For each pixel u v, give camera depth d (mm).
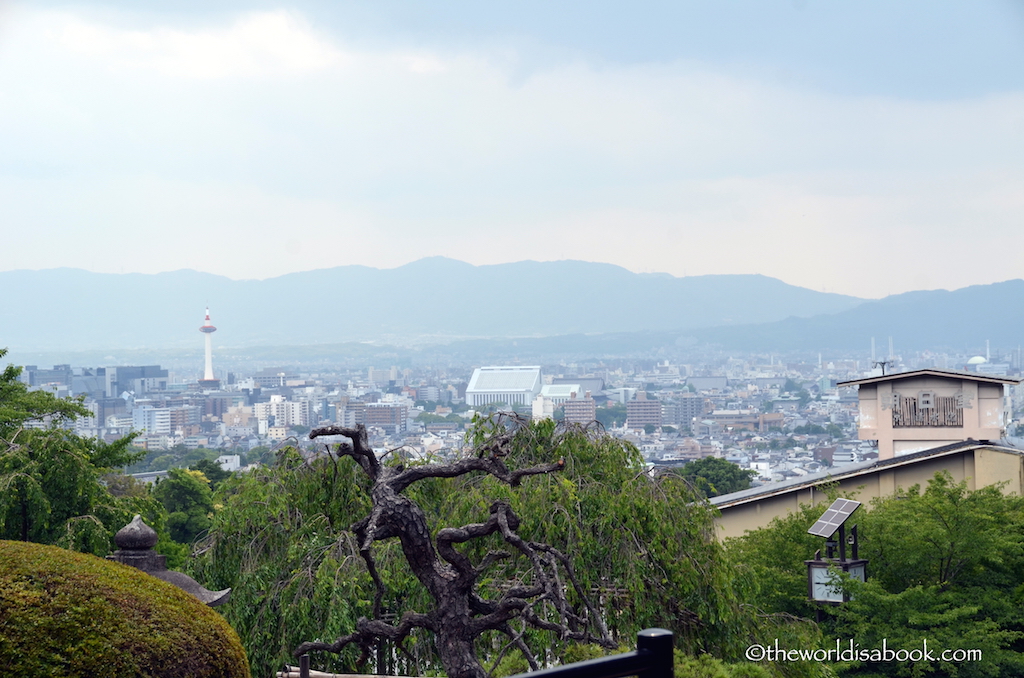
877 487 25828
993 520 16703
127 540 9430
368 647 8945
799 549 18391
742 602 13742
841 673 15484
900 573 16719
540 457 13492
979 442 26719
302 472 14359
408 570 12258
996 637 15102
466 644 8320
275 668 12039
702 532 13586
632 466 13875
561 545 12516
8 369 23859
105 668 5465
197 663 5898
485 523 8297
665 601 12703
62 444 18141
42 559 5781
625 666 3326
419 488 13664
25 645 5352
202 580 13633
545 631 11289
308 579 12516
